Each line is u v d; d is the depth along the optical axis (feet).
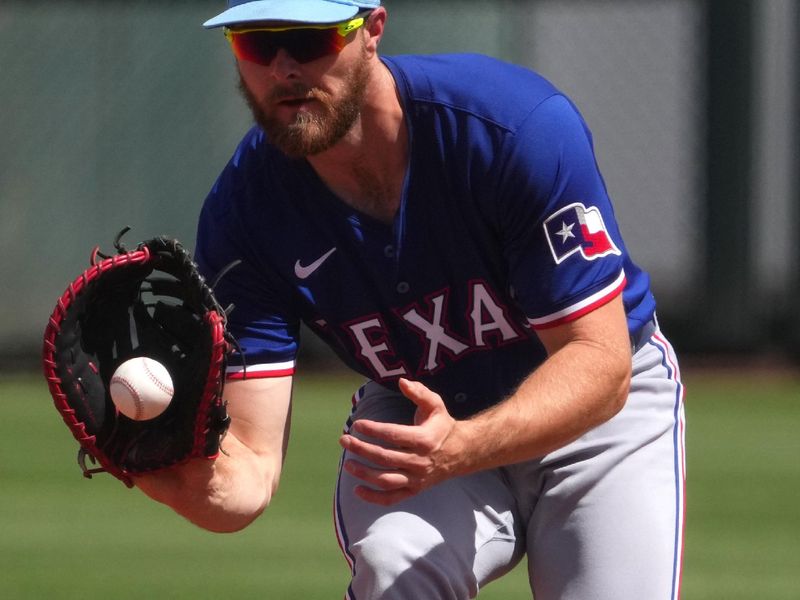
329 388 131.75
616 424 38.17
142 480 35.42
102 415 34.60
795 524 76.84
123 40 139.44
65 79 139.23
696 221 145.48
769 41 149.69
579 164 35.60
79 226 139.74
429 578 35.45
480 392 39.04
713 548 70.85
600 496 37.29
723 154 138.21
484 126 35.17
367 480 31.40
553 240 35.22
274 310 38.14
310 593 60.80
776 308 146.20
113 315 35.01
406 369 38.81
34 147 139.23
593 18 153.38
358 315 37.96
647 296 39.75
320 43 33.71
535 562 37.96
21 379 136.67
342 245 36.81
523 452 33.17
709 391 129.29
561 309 35.27
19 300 139.23
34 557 68.33
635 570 36.37
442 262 36.70
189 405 34.01
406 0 139.64
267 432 38.14
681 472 38.68
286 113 34.50
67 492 86.74
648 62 154.20
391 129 35.37
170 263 34.37
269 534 74.28
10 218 138.92
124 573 64.80
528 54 141.79
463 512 37.06
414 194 35.81
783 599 60.13
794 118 136.87
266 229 37.17
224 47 139.54
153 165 140.15
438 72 35.86
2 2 138.31
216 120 140.05
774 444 103.50
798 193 139.23
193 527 76.54
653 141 154.51
